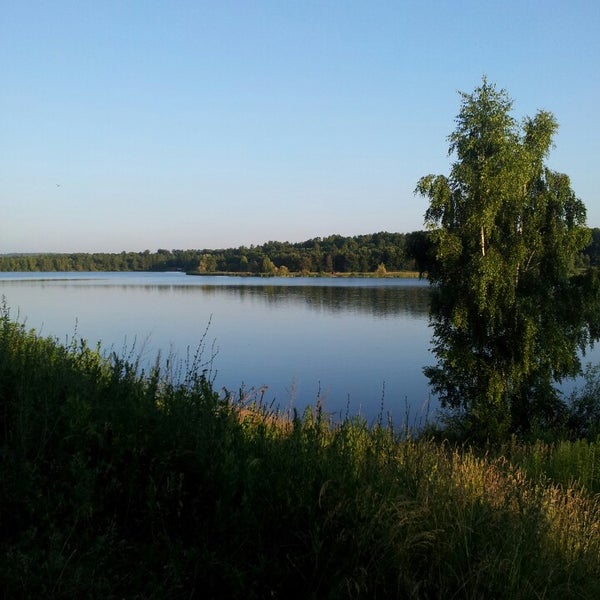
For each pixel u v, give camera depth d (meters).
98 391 5.17
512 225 17.25
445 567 3.79
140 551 3.70
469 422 15.67
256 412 5.92
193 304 69.50
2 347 6.35
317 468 4.45
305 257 169.75
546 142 17.47
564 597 4.10
